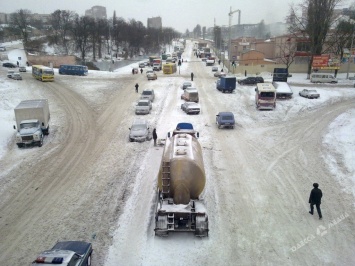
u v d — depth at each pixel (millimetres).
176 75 67500
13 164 23641
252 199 17969
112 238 14648
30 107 28703
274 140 28328
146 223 15711
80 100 43812
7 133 30500
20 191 19500
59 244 12961
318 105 40719
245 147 26531
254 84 54562
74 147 27016
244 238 14523
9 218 16609
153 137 26812
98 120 34969
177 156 16375
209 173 21312
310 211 16578
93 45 105875
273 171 21734
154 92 48844
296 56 69438
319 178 20609
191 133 22562
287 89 43656
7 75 58469
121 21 144500
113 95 47000
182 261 13109
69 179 20969
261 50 86062
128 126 32719
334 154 24734
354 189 19016
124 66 95750
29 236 15008
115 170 22125
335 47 66750
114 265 12930
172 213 14422
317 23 59094
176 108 39594
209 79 62000
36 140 26922
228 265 12859
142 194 18578
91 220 16172
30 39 125938
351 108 38656
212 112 37812
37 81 56969
